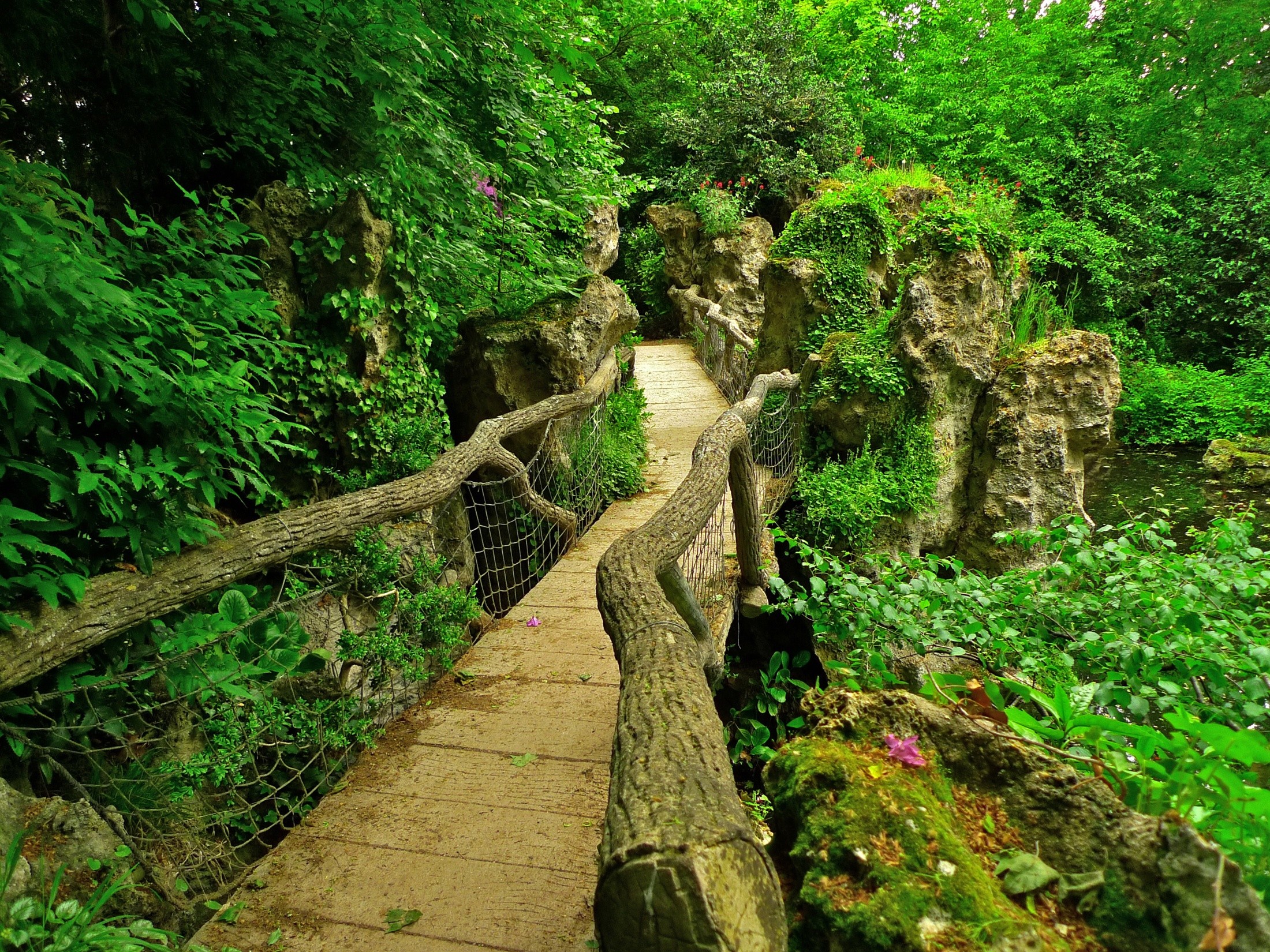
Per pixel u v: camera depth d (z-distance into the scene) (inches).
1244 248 593.9
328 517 112.8
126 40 127.1
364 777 107.6
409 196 183.3
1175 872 35.9
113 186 143.6
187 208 163.3
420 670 131.9
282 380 165.0
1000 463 256.7
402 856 90.0
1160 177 668.1
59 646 75.0
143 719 101.5
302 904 82.7
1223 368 604.4
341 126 173.5
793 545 142.3
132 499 85.7
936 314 260.2
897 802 42.2
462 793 102.6
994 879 40.0
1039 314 290.5
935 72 672.4
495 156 217.9
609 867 38.9
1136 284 594.2
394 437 182.9
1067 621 116.0
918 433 257.8
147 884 82.3
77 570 84.3
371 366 178.2
